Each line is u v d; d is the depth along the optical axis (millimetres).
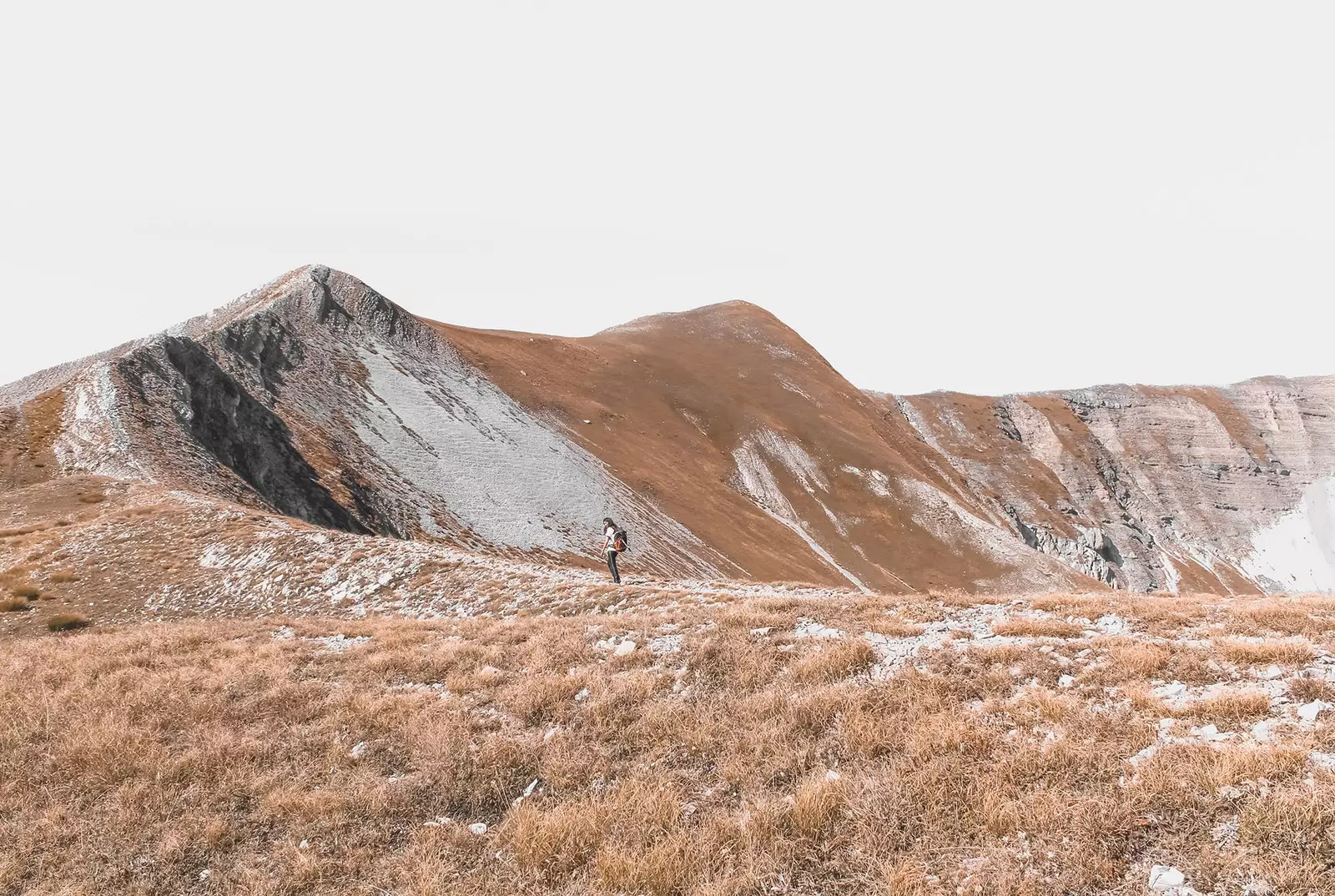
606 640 15211
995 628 12953
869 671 11828
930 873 7336
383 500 71562
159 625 21875
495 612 23312
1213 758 7871
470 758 10797
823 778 9016
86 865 9352
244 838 9781
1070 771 8234
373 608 25812
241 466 57719
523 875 8414
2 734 12500
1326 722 8180
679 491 120062
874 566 130625
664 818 8805
